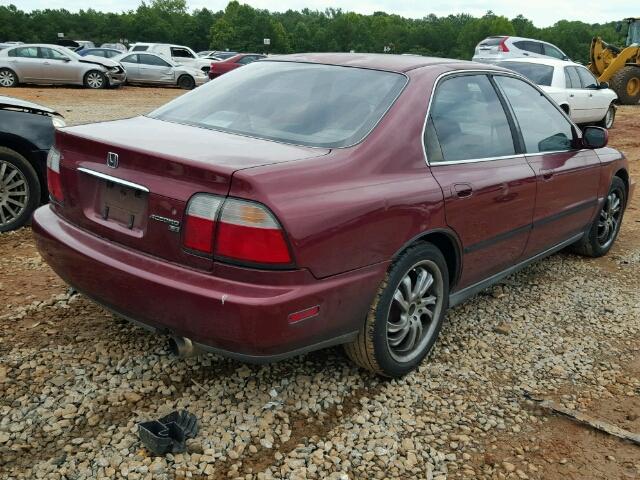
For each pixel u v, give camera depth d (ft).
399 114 10.44
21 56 65.51
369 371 10.75
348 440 9.30
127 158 9.16
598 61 73.92
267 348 8.50
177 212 8.57
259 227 8.11
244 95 11.54
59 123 18.22
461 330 13.17
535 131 14.17
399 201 9.71
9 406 9.46
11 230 17.37
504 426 9.99
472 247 11.73
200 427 9.29
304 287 8.50
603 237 18.48
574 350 12.64
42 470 8.23
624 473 9.09
